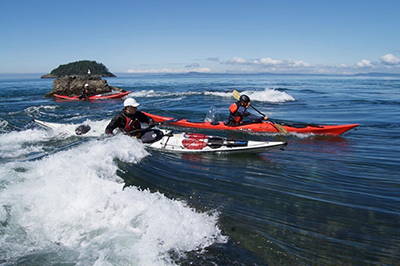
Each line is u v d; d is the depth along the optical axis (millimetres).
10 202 3666
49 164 4852
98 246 3000
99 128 8508
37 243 3115
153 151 6281
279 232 3182
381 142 6938
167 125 9336
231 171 5086
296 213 3586
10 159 5867
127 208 3592
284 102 15367
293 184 4496
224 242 3023
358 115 10781
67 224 3418
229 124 8625
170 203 3762
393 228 3236
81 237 3186
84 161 4980
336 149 6453
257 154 6102
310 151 6336
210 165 5406
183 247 2932
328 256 2787
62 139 7383
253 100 16219
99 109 14391
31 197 3795
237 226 3314
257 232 3188
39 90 29109
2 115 12484
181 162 5570
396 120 9508
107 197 3816
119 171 4938
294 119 10258
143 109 13234
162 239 3043
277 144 5961
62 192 3895
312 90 23781
